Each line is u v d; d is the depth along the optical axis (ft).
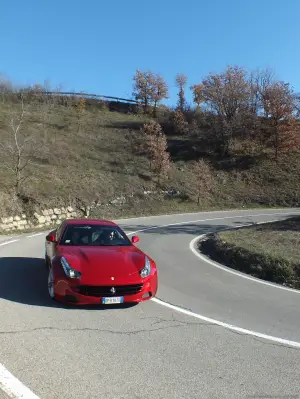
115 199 91.86
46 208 69.62
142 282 19.42
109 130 153.69
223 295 24.13
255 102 150.92
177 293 24.08
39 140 112.98
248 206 108.06
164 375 12.70
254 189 118.11
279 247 36.73
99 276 18.75
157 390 11.69
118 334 16.28
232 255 36.42
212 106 148.36
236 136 148.66
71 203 78.02
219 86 147.13
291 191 116.06
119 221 75.20
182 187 111.75
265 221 77.92
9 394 11.03
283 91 138.31
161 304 21.20
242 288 26.25
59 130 136.77
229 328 17.76
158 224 71.15
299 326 18.45
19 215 62.28
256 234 46.68
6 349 14.20
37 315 18.20
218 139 147.13
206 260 37.58
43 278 25.93
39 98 176.76
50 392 11.27
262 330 17.67
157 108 197.98
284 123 136.87
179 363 13.70
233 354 14.73
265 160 133.90
